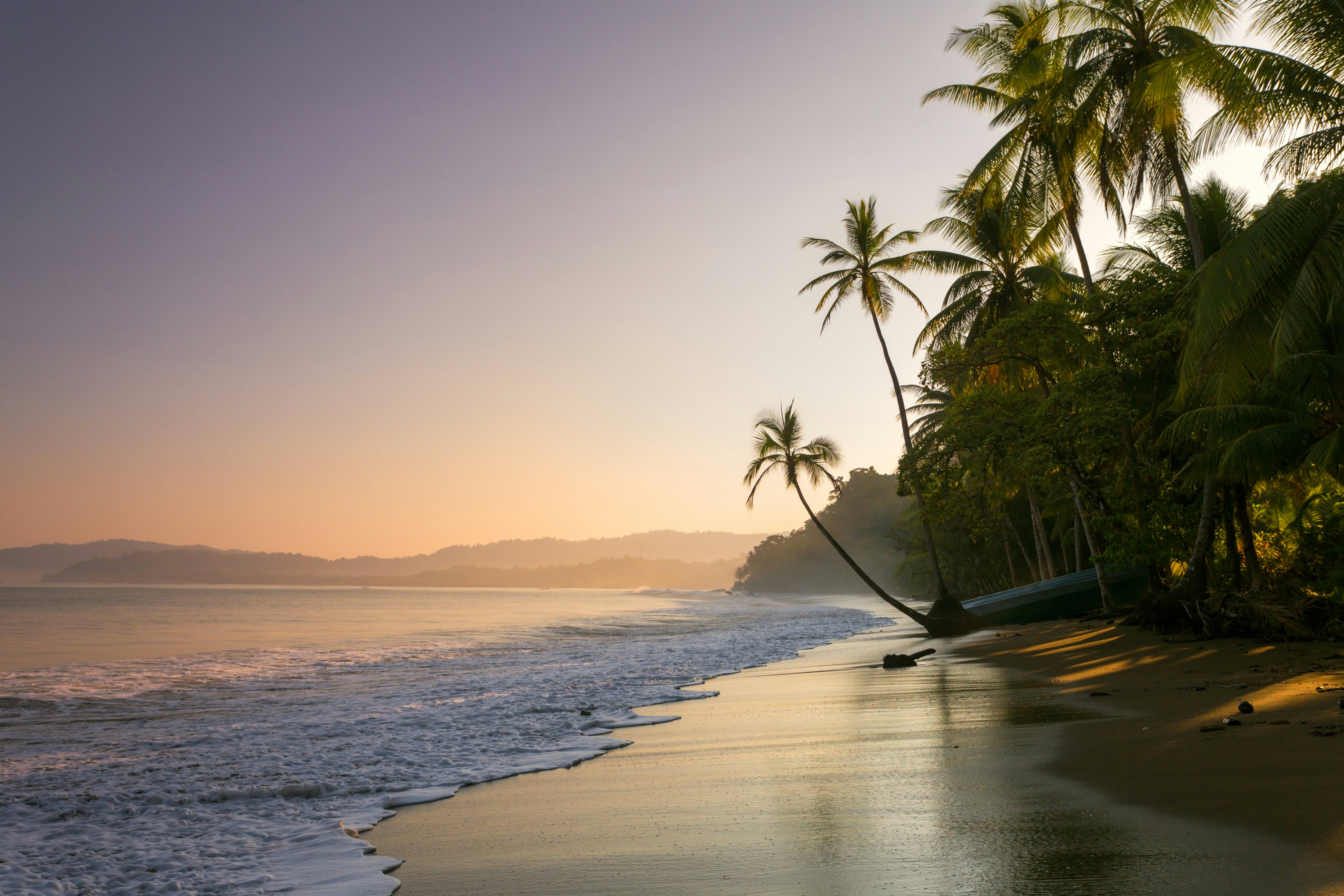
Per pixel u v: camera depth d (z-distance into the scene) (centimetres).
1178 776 605
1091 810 535
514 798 732
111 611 6712
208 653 2711
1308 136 1302
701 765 835
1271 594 1547
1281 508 2139
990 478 2450
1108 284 2072
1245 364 1283
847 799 627
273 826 674
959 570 5259
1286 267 1184
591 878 479
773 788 691
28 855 608
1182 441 1888
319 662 2408
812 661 2127
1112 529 2003
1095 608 2748
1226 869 403
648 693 1515
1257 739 715
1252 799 523
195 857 588
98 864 579
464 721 1236
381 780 836
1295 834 447
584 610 7994
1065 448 2045
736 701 1362
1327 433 1566
